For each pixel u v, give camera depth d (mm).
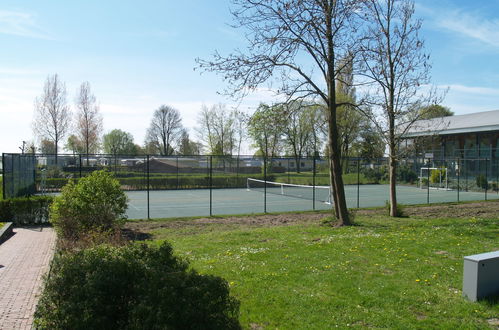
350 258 8086
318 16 12727
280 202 25297
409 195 30094
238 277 6789
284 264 7641
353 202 25406
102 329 3523
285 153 51500
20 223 14461
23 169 20797
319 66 13648
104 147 74250
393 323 4855
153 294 3580
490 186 34031
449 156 43719
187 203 25125
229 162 39969
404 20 14297
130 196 30391
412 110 14914
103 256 4145
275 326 4836
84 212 10008
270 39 12758
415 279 6609
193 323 3602
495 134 38031
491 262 5715
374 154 26375
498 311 5215
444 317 5070
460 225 13078
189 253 8914
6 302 5801
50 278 3986
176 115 71688
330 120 13836
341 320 4969
